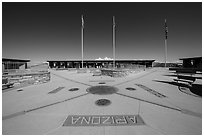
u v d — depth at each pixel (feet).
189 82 24.66
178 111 13.08
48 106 14.83
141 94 19.83
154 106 14.55
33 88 25.08
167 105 14.78
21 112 13.15
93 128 10.13
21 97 18.61
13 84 25.44
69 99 17.53
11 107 14.53
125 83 30.14
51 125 10.61
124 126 10.37
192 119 11.35
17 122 11.10
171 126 10.23
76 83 30.89
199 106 14.39
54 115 12.43
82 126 10.43
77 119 11.58
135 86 26.30
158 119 11.40
